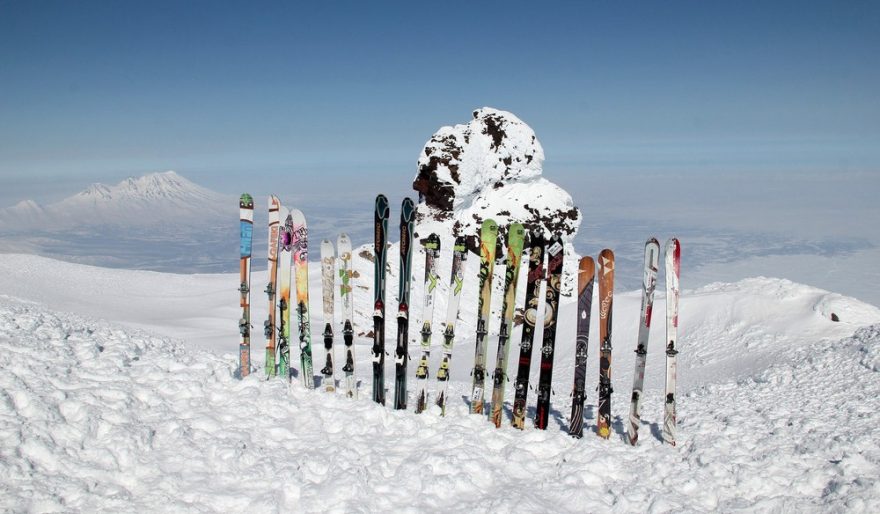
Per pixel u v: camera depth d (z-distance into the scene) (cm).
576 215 3147
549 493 651
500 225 3042
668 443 785
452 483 648
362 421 777
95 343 876
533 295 860
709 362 1722
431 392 1016
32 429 618
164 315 2567
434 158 3133
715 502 628
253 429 733
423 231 3070
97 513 550
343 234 912
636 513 615
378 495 624
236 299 2898
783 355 1566
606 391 826
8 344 788
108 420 677
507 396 1102
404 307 912
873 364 1034
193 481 618
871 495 575
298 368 1104
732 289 2098
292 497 615
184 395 788
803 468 668
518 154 3178
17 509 529
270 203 948
